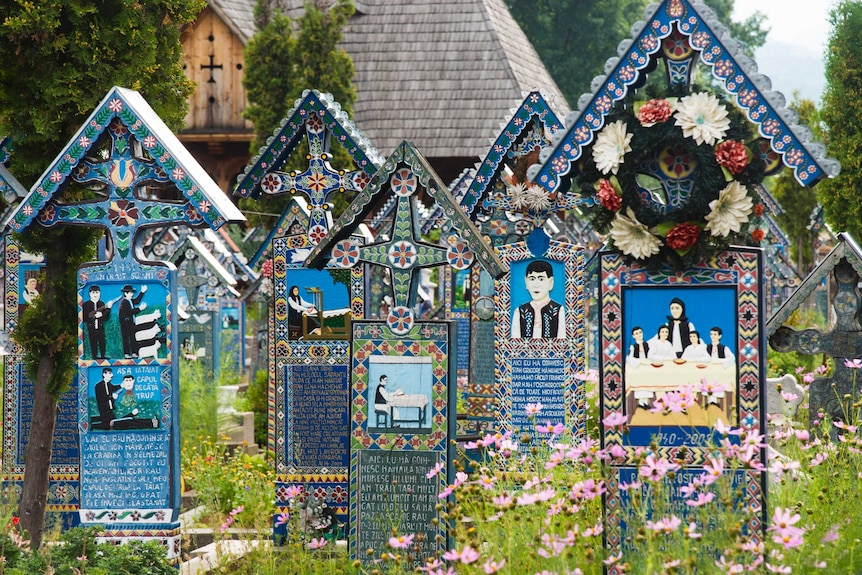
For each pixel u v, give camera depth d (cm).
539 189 1195
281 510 1037
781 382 1316
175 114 1096
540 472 863
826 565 687
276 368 1055
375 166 1071
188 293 1811
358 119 3553
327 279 1055
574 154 770
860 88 2430
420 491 829
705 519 687
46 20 962
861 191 2434
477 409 1282
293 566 864
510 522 708
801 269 3294
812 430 990
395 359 835
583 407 1200
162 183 898
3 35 976
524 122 1213
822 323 2397
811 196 3306
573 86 4903
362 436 836
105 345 899
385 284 1437
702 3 737
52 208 910
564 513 745
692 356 759
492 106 3522
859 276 1016
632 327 766
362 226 1277
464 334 1568
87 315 902
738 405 752
